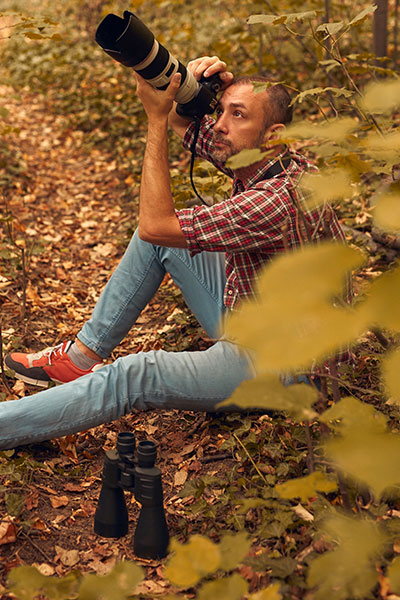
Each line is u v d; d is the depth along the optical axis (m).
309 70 6.15
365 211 3.96
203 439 2.47
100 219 5.06
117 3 9.70
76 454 2.43
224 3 7.98
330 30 2.23
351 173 1.75
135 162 5.89
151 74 2.10
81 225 4.93
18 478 2.16
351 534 1.45
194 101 2.28
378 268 3.39
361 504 1.90
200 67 2.34
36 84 8.86
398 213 1.15
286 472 2.13
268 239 2.17
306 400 1.44
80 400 2.20
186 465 2.37
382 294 1.01
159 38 6.07
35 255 4.28
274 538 1.91
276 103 2.22
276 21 2.21
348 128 1.51
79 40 10.25
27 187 5.49
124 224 4.86
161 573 1.86
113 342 2.70
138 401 2.25
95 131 6.91
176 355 2.27
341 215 4.06
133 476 1.94
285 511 1.89
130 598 1.74
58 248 4.49
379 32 4.52
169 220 2.17
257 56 6.53
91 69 8.80
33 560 1.93
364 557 1.37
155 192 2.17
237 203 2.15
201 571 1.37
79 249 4.52
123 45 2.02
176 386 2.24
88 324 2.69
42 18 2.78
